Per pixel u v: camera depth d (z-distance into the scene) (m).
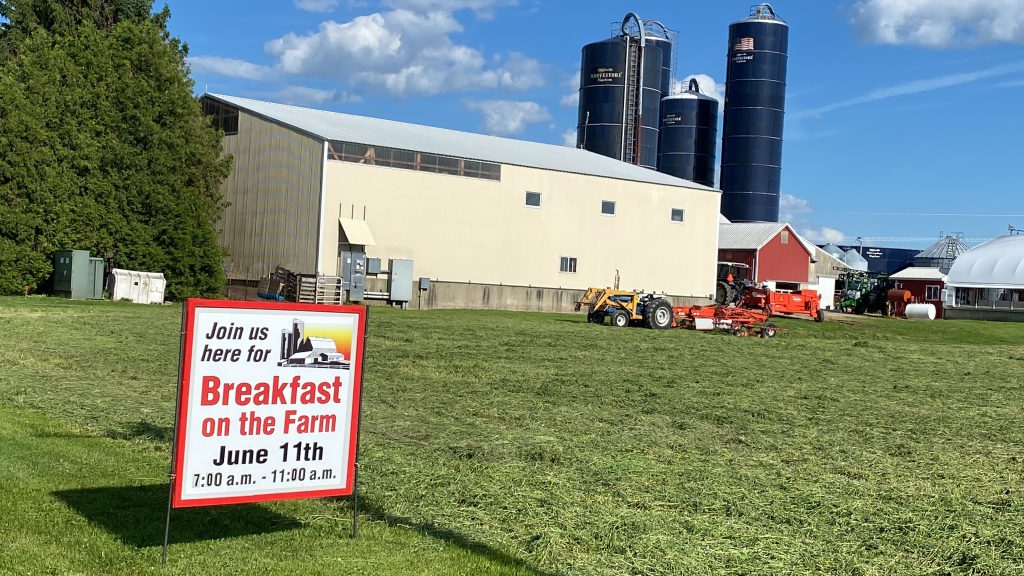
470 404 14.58
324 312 7.00
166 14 51.72
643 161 113.25
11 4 52.09
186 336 6.51
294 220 44.88
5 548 6.57
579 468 10.01
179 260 43.56
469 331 29.19
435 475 9.23
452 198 48.25
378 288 45.69
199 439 6.57
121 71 44.38
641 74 112.31
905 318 61.19
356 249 44.81
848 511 8.59
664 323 37.56
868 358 27.56
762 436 12.80
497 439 11.45
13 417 11.73
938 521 8.31
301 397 6.93
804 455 11.54
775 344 31.77
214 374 6.61
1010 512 8.77
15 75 43.97
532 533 7.43
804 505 8.81
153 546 6.82
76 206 42.22
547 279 52.03
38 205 41.28
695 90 136.25
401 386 16.31
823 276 80.69
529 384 17.27
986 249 77.06
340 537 7.24
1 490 8.12
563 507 8.26
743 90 128.00
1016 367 27.05
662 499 8.77
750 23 127.94
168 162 44.09
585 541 7.29
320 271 43.56
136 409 12.68
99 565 6.36
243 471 6.72
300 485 6.94
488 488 8.79
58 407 12.64
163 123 45.00
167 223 43.91
